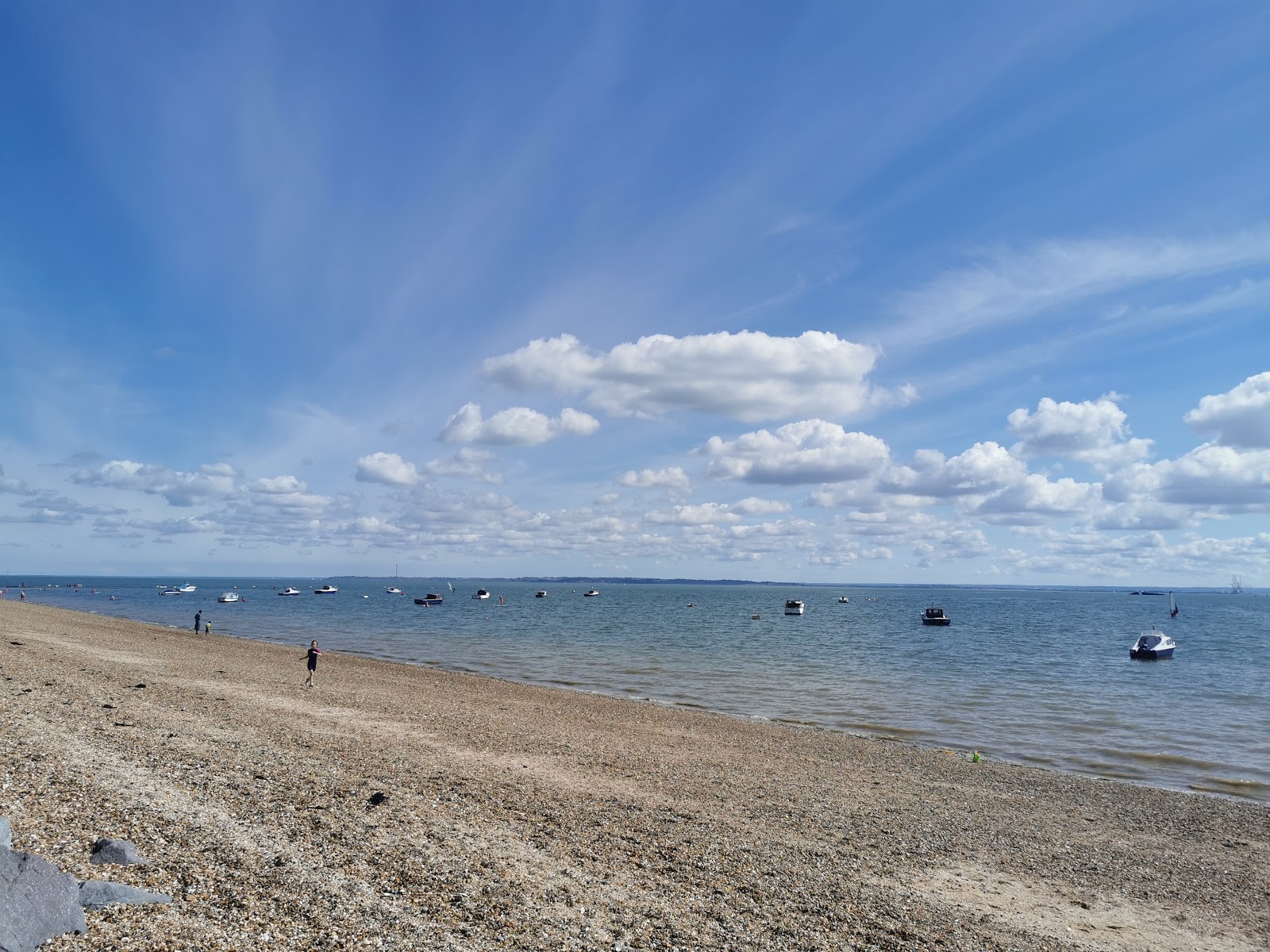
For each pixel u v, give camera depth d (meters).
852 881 13.59
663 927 10.70
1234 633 109.06
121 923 8.43
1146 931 12.80
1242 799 23.03
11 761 14.31
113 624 67.88
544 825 14.88
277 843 11.97
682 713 33.16
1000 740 30.94
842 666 57.41
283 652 51.66
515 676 47.22
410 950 9.00
